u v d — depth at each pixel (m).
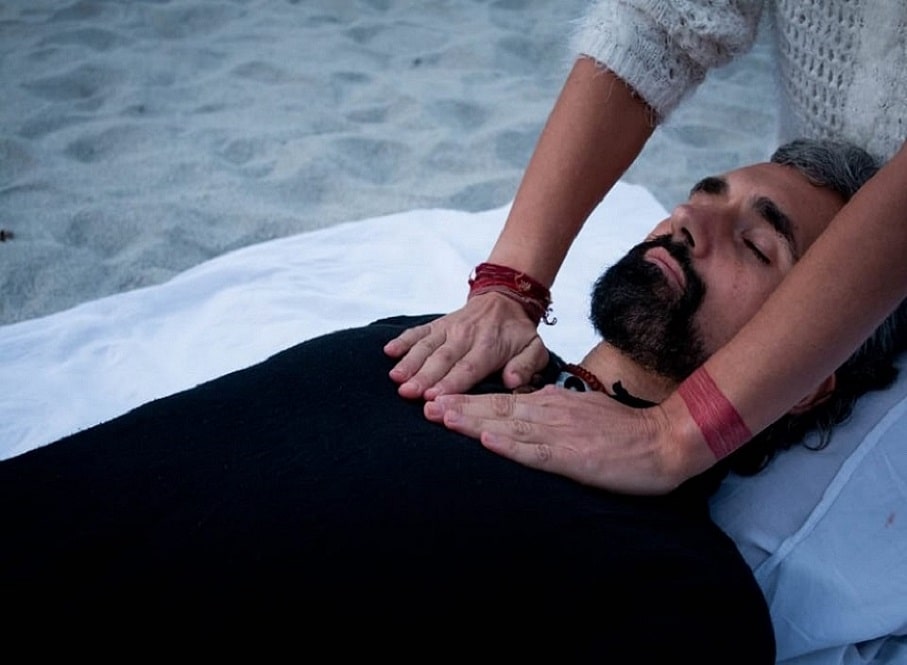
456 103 3.15
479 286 1.46
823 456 1.40
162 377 1.76
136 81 3.18
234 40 3.54
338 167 2.77
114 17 3.64
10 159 2.72
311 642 1.04
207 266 2.05
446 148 2.89
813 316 1.12
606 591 1.10
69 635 1.02
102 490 1.12
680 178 2.82
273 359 1.34
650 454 1.18
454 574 1.08
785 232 1.35
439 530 1.10
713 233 1.34
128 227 2.46
